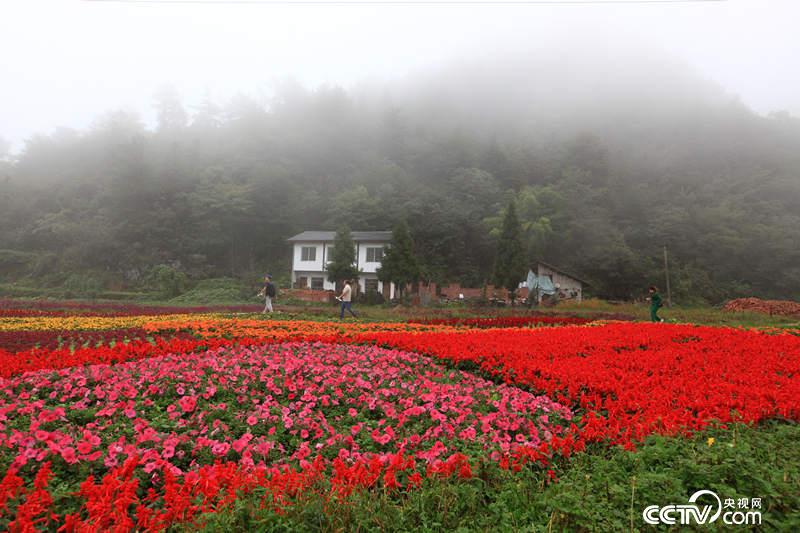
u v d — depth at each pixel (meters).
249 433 4.11
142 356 7.69
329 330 12.70
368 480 3.26
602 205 62.19
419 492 3.23
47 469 2.92
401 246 30.47
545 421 4.84
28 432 3.89
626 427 4.36
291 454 4.18
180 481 3.34
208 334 11.27
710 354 8.34
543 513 2.99
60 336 10.17
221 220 51.00
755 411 4.69
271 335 10.83
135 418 4.69
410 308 24.81
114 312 18.03
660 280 44.84
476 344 8.72
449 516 2.99
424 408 5.12
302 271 39.97
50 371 6.00
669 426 4.21
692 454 3.57
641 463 3.53
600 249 47.91
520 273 30.02
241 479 3.05
